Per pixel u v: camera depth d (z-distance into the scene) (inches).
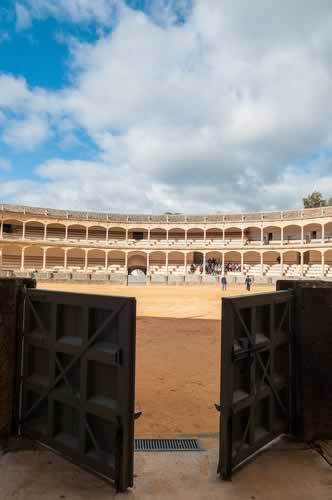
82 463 150.6
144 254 2625.5
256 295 163.6
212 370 340.5
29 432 174.7
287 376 188.1
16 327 181.8
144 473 150.7
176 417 231.6
